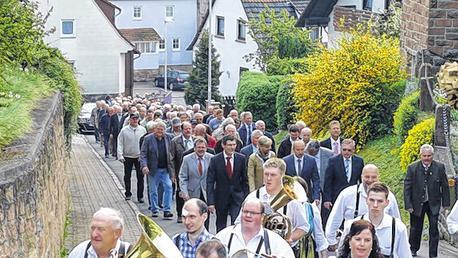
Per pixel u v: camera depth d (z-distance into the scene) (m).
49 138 15.33
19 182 10.70
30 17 20.09
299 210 12.64
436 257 18.53
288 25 48.75
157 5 92.69
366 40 29.59
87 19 70.81
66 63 25.06
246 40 62.84
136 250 8.93
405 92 28.39
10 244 10.19
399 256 11.63
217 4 65.75
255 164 18.66
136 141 25.16
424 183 18.39
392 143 27.28
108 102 51.22
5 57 17.58
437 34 28.58
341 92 29.33
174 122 24.09
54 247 15.38
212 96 61.78
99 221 9.67
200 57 62.62
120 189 27.42
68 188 24.69
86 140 46.41
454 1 28.45
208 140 24.08
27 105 15.91
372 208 11.55
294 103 34.88
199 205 11.45
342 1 46.38
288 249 10.99
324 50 30.42
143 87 87.12
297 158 18.64
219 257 9.03
